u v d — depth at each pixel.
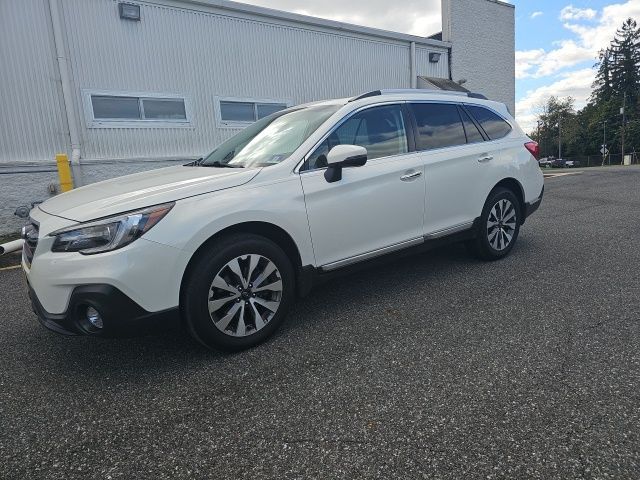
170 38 9.53
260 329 2.96
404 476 1.78
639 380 2.35
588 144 83.25
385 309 3.52
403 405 2.24
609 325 3.02
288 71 11.30
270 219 2.95
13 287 4.75
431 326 3.16
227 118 10.52
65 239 2.50
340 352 2.84
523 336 2.92
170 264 2.57
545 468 1.78
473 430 2.03
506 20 16.98
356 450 1.94
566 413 2.11
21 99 8.12
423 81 14.09
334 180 3.29
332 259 3.34
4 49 7.91
